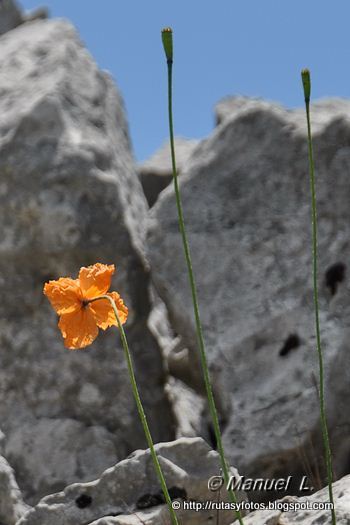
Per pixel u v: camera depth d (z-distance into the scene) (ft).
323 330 4.75
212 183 5.09
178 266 4.95
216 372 4.78
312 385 4.67
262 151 5.09
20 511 4.65
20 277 5.08
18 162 5.09
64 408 4.98
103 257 5.05
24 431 4.90
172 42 2.93
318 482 4.54
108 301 3.17
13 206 5.05
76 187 5.05
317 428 4.62
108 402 4.99
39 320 5.06
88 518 4.01
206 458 4.06
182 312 4.88
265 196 5.01
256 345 4.79
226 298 4.87
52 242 5.00
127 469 4.03
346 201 4.90
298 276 4.85
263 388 4.73
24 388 5.01
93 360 5.00
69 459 4.84
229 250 4.94
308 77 3.04
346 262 4.84
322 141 4.99
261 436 4.64
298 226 4.91
